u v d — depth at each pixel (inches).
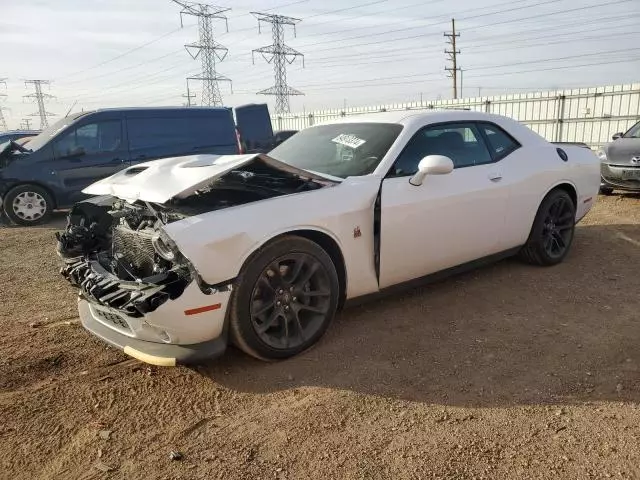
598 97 665.6
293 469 92.5
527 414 106.9
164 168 140.0
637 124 392.2
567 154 206.2
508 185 175.5
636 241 240.8
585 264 206.2
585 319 153.2
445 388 117.4
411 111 175.3
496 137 184.2
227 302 117.6
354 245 139.3
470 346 137.4
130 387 122.0
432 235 154.6
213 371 127.6
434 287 181.0
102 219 154.9
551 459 92.9
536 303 166.1
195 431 104.7
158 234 114.3
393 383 120.0
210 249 112.2
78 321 163.0
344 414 108.4
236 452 97.7
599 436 98.8
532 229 193.2
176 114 383.9
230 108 409.7
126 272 127.6
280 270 127.6
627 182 349.4
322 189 136.5
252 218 119.9
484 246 173.3
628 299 168.1
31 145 362.0
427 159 142.9
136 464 95.3
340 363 129.6
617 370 123.2
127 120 367.9
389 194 143.8
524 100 749.3
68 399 117.4
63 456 98.3
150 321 113.8
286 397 115.6
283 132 579.5
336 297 137.5
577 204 209.0
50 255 259.0
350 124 177.5
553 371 123.6
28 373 129.4
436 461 93.3
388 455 95.3
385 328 148.9
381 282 147.6
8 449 100.3
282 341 129.5
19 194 344.8
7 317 168.2
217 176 124.5
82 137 357.4
